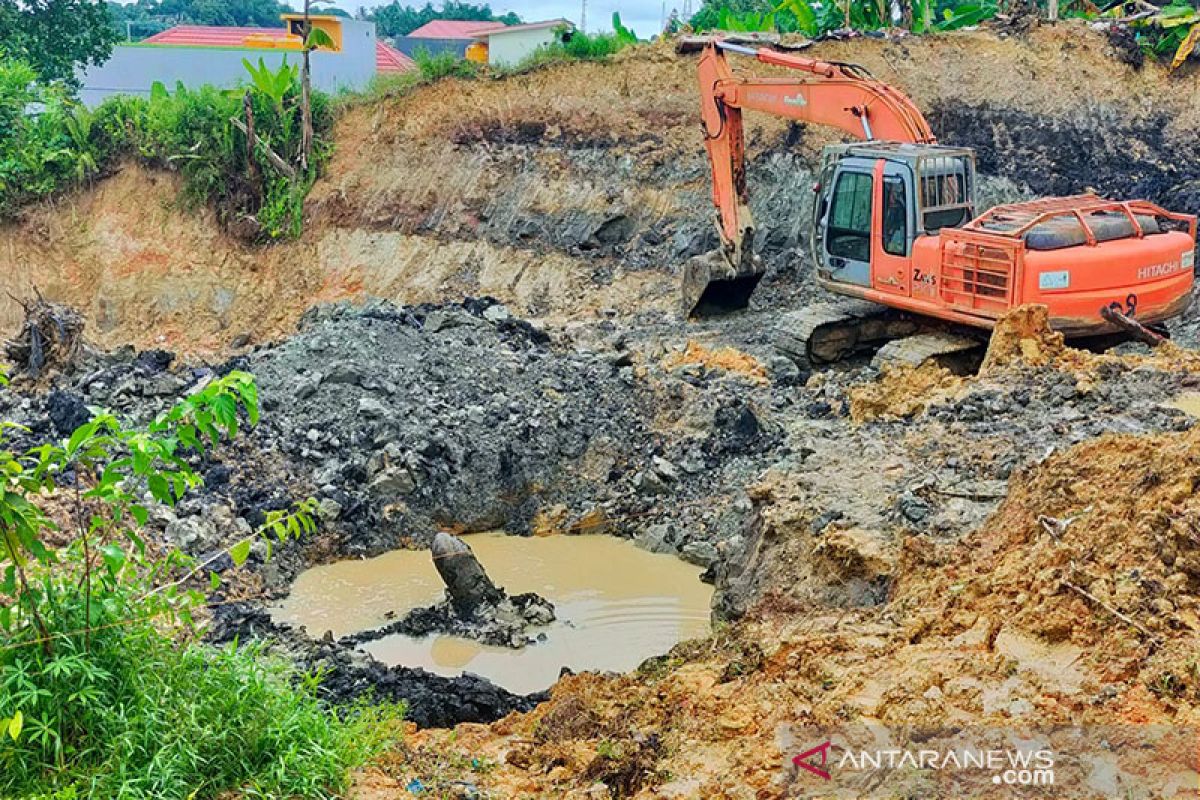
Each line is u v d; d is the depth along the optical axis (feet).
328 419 53.83
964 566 32.32
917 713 24.54
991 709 24.45
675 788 24.36
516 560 49.03
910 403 49.06
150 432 24.14
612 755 25.66
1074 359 50.14
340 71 153.79
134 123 103.65
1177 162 81.00
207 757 23.39
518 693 38.01
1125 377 48.49
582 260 89.40
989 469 40.65
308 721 24.67
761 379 60.34
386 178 98.48
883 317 61.77
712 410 55.52
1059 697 24.38
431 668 39.93
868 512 38.42
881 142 60.70
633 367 61.21
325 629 43.14
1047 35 87.61
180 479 24.97
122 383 54.54
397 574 47.96
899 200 57.26
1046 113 83.92
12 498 23.67
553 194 92.53
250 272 98.53
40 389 59.72
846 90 64.54
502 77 99.14
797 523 38.86
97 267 99.66
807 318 61.67
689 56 94.27
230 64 155.02
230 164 100.83
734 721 26.13
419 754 26.43
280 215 99.14
